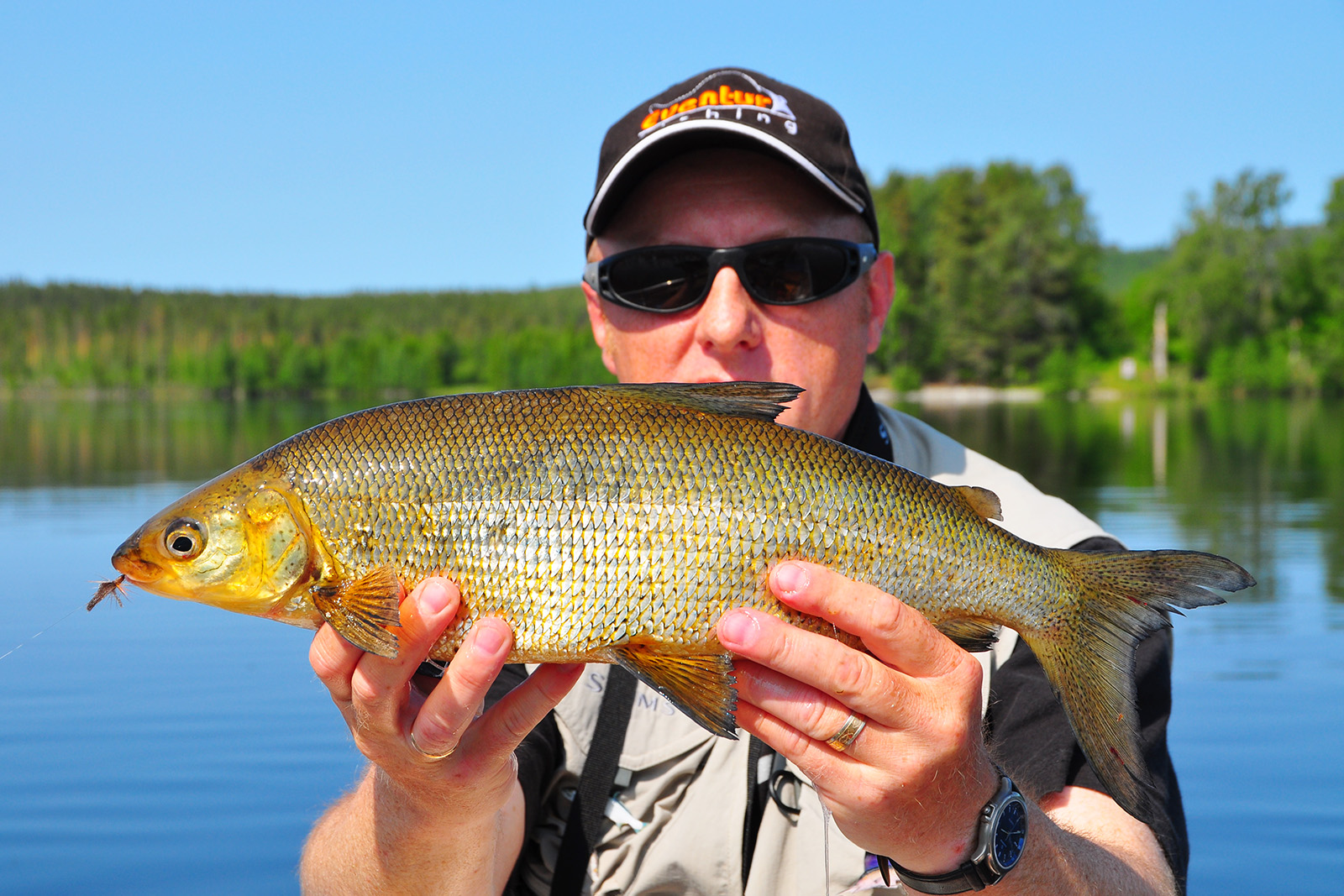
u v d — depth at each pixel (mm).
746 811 620
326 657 468
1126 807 507
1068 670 521
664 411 489
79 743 1304
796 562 457
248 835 1063
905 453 742
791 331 662
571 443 481
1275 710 1436
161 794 1163
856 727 450
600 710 644
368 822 559
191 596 489
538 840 660
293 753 1278
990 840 470
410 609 459
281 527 483
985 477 726
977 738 465
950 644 457
